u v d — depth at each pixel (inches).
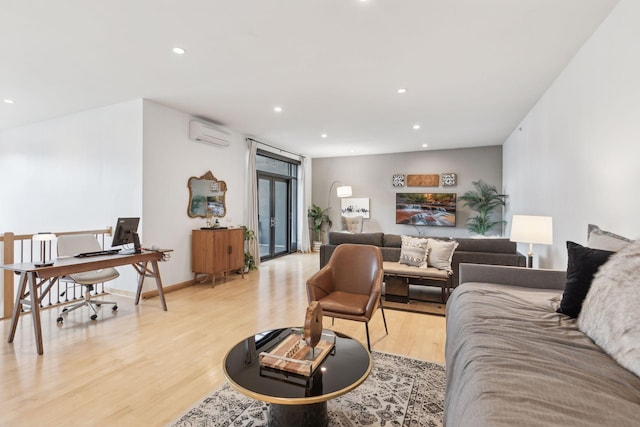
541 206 156.9
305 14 89.6
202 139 191.2
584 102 106.6
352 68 124.3
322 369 61.6
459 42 104.9
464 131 225.9
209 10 87.7
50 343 108.0
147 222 161.9
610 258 60.5
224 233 193.2
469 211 287.0
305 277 213.3
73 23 93.6
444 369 91.7
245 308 146.9
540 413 34.7
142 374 88.6
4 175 218.5
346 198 334.6
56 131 191.2
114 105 167.5
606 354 49.3
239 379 57.6
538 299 76.9
